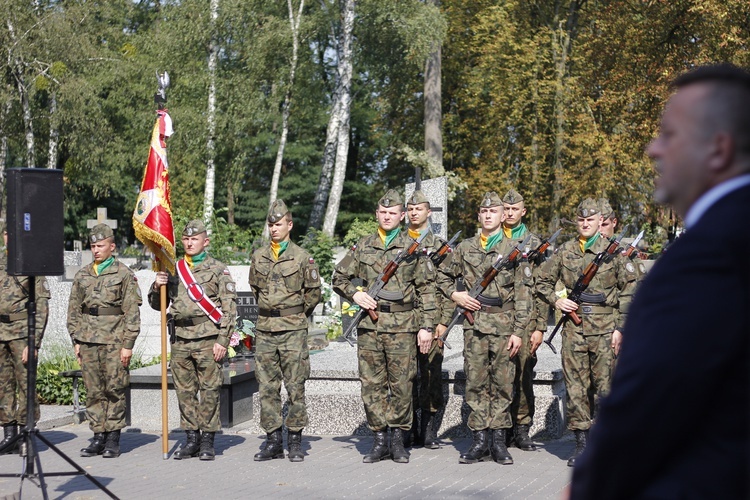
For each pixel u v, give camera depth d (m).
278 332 9.74
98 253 10.14
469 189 39.16
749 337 2.07
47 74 36.47
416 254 9.56
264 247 9.92
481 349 9.54
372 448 9.78
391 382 9.59
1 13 35.38
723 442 2.13
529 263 9.70
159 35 35.09
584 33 36.16
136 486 8.62
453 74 42.31
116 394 10.04
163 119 10.27
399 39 34.72
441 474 8.98
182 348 9.89
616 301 9.50
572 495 2.26
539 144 37.38
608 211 10.27
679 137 2.24
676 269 2.12
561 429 10.82
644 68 28.25
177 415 12.02
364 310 9.57
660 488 2.17
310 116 41.12
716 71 2.23
